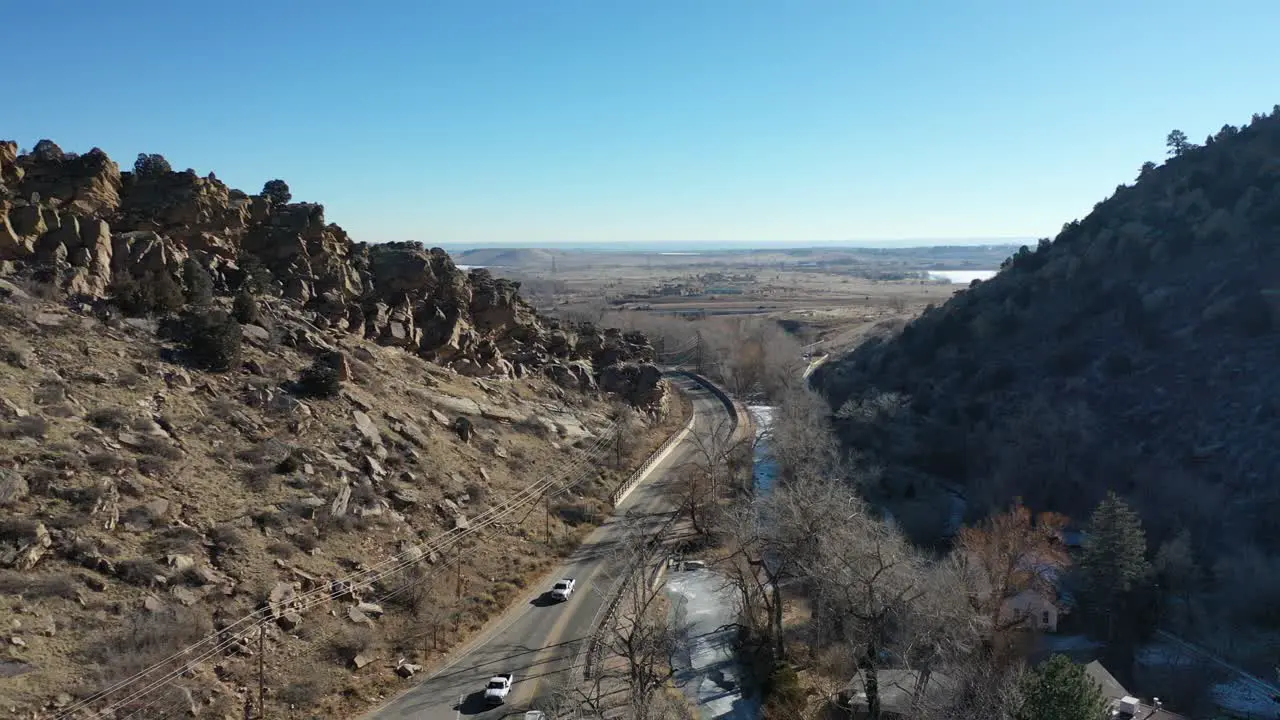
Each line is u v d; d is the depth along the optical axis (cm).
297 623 3775
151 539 3675
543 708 3731
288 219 6838
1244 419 8125
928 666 4069
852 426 10119
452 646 4231
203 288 5419
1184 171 12312
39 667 2945
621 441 7656
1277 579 6328
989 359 11112
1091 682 3538
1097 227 12444
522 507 5806
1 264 4775
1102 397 9394
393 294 7350
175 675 3209
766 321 18962
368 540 4491
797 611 5278
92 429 3966
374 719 3553
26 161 5800
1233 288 9775
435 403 6284
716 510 6284
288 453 4578
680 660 4634
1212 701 5266
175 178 6297
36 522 3366
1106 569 6000
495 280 9119
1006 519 6244
